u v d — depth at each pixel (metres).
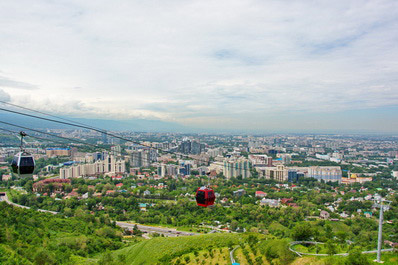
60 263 91.75
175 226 157.12
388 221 150.88
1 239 95.00
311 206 184.25
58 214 159.50
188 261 78.12
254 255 71.38
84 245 113.00
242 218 163.12
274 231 137.62
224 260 72.75
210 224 157.38
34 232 115.19
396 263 48.56
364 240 116.06
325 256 62.59
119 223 162.12
